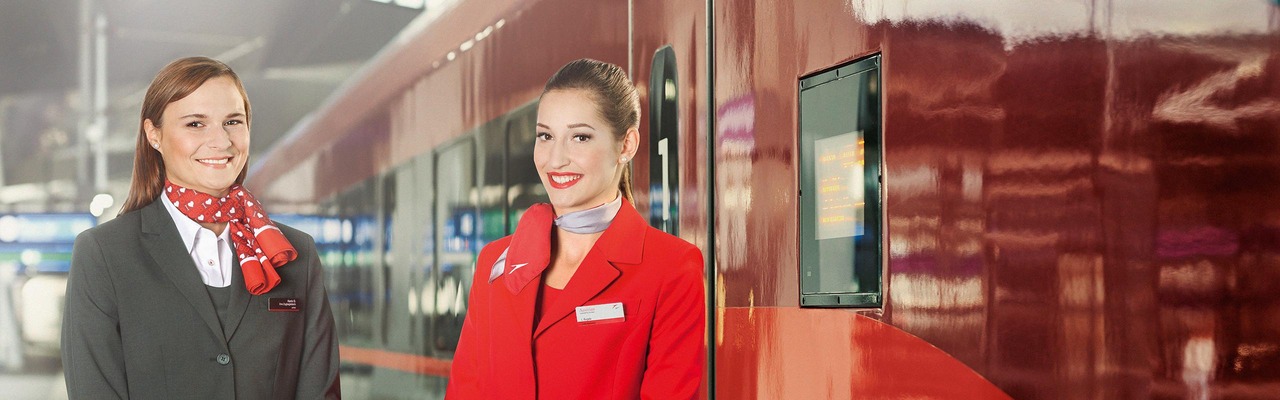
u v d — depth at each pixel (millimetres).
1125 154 2156
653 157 3402
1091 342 2201
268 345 2586
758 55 3061
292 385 2643
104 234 2557
